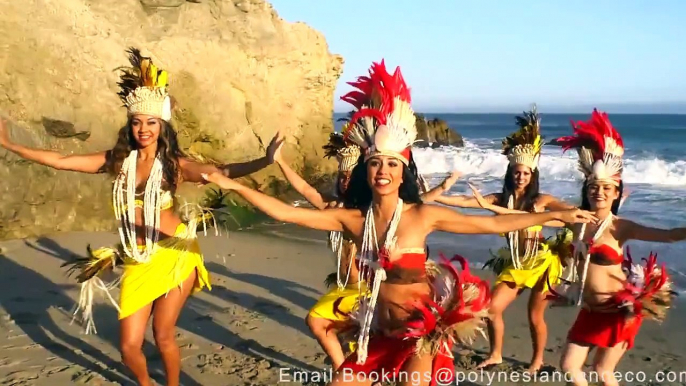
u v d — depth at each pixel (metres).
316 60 18.45
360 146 3.37
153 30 14.82
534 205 5.37
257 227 12.21
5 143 4.24
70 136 10.82
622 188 4.20
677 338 6.04
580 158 4.27
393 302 3.33
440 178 23.89
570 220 3.26
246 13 17.12
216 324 6.23
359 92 3.48
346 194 3.58
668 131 59.38
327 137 18.94
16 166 9.66
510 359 5.46
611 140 4.13
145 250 4.06
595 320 4.05
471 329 3.21
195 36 15.35
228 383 4.84
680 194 17.78
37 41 10.98
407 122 3.28
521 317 6.72
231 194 13.04
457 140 41.09
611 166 4.09
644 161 23.03
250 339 5.83
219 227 11.84
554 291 4.42
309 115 18.52
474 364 5.33
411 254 3.30
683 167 21.73
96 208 10.57
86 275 4.33
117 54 12.48
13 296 6.86
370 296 3.33
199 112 14.34
